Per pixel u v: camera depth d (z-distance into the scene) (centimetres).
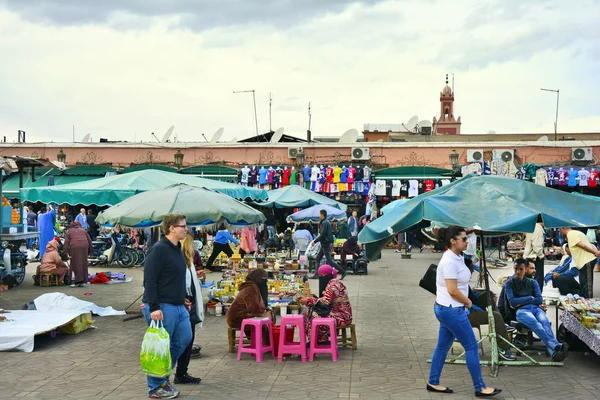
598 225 746
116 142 3250
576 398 679
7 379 756
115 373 786
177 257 690
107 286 1616
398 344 947
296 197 2431
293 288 1247
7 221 1595
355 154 3123
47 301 1105
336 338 879
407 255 2502
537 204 762
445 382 742
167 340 664
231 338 902
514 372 786
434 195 777
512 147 3092
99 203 1500
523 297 875
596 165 3034
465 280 688
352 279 1794
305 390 709
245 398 678
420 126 4131
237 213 1088
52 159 3206
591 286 1101
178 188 1144
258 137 3609
